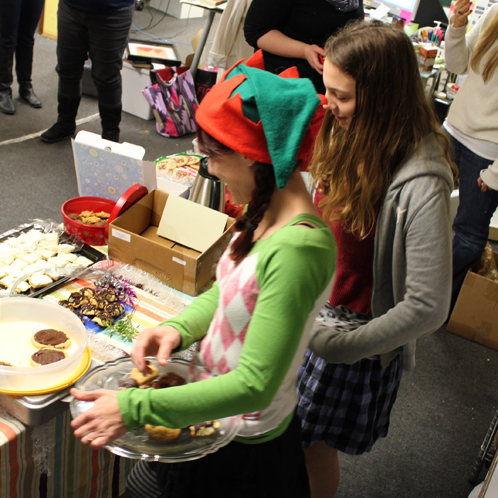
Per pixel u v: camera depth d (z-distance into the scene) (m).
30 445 1.17
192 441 0.94
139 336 1.03
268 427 0.97
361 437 1.34
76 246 1.66
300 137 0.75
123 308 1.43
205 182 1.78
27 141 3.69
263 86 0.76
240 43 3.49
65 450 1.27
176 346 1.03
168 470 1.03
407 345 1.33
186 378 1.03
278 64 2.36
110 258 1.63
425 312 1.07
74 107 3.66
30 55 4.00
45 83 4.55
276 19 2.28
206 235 1.67
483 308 2.57
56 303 1.36
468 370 2.51
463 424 2.22
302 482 1.14
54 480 1.28
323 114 1.26
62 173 3.41
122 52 3.34
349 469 1.96
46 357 1.18
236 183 0.85
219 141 0.79
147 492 1.12
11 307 1.29
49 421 1.18
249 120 0.77
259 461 1.00
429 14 4.31
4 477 1.14
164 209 1.73
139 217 1.73
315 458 1.45
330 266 0.81
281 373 0.80
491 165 2.28
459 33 2.34
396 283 1.14
